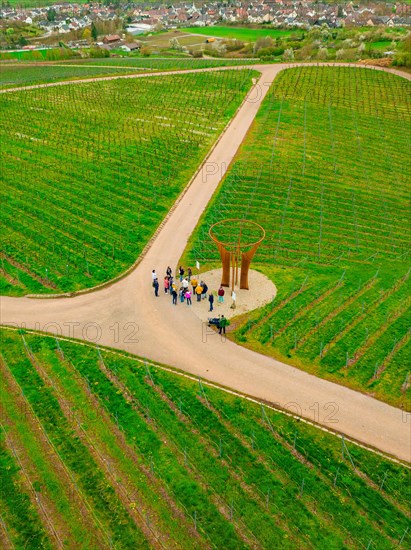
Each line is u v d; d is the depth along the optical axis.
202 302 39.31
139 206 54.00
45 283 41.94
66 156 65.62
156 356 33.66
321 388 30.97
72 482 25.47
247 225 50.41
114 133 73.31
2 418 29.12
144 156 65.69
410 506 24.27
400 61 109.19
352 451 26.81
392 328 36.12
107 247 46.56
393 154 69.94
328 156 67.12
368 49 135.50
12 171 61.69
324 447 27.08
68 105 85.44
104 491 25.00
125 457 26.67
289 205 54.44
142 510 24.17
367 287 41.41
